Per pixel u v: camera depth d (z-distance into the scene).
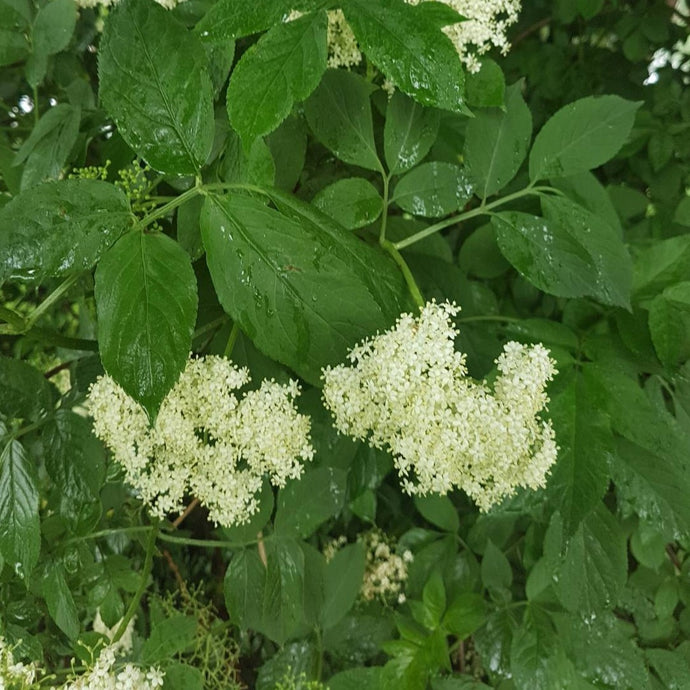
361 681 0.53
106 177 0.48
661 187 0.75
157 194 0.50
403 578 0.69
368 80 0.50
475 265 0.59
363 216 0.47
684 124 0.74
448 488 0.39
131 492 0.52
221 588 0.71
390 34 0.37
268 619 0.52
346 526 0.76
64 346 0.47
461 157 0.57
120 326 0.31
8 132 0.67
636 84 0.82
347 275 0.35
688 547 0.49
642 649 0.60
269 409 0.41
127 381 0.30
